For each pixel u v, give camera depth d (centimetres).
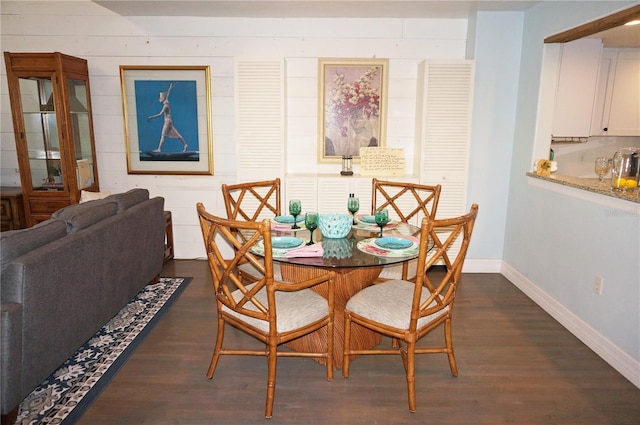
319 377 236
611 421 201
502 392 223
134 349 260
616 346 244
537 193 336
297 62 392
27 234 198
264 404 213
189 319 301
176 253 432
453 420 202
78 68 376
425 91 362
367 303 225
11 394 182
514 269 375
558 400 217
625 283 237
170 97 401
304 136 406
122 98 400
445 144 371
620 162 255
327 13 369
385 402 215
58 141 365
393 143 405
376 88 395
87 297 238
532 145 345
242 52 393
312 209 385
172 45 392
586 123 399
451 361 235
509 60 364
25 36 392
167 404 211
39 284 193
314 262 205
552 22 315
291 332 209
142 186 420
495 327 295
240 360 253
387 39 388
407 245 229
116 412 204
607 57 412
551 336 283
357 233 258
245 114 371
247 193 385
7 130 411
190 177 418
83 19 389
